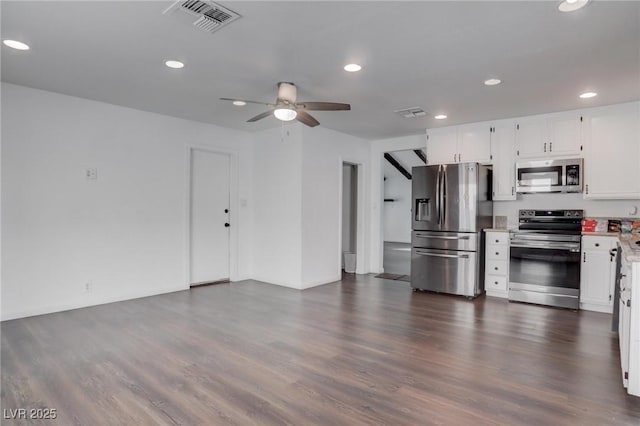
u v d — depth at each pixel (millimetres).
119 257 4496
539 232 4527
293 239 5352
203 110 4660
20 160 3758
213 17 2404
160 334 3354
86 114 4199
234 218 5777
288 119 3621
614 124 4191
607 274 4055
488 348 3062
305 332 3445
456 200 4895
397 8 2285
